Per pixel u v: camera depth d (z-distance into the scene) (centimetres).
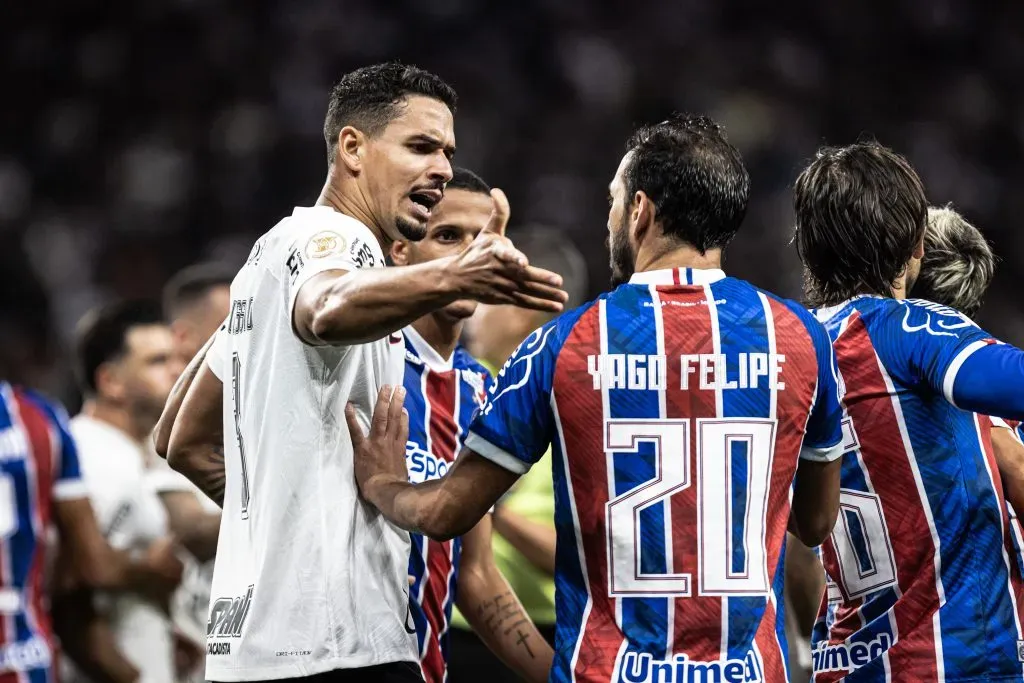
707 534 938
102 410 1933
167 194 5559
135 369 1920
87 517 1666
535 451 973
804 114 6222
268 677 970
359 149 1075
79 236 5375
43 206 5512
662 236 995
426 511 967
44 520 1584
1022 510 1102
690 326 955
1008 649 1038
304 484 990
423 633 1151
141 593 1847
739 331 957
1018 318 5331
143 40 6019
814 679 1108
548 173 5750
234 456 1041
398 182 1067
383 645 1002
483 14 6291
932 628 1035
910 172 1101
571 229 5541
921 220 1096
